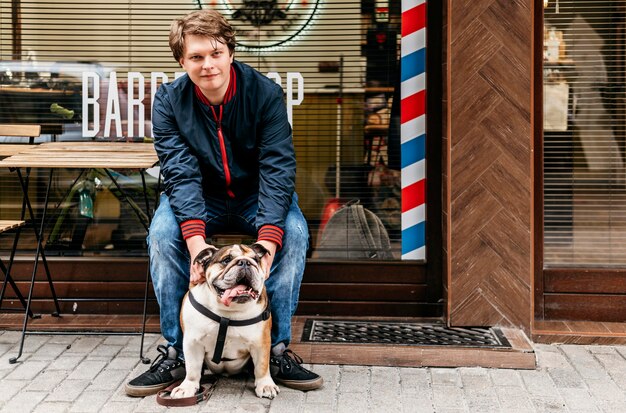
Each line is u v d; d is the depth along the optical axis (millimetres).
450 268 4609
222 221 4238
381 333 4586
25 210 5016
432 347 4277
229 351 3738
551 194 4977
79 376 4055
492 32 4465
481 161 4531
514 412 3656
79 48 5062
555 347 4594
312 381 3877
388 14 4965
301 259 3984
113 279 5051
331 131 5043
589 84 4941
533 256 4652
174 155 3982
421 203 5023
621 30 4902
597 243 4980
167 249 3910
